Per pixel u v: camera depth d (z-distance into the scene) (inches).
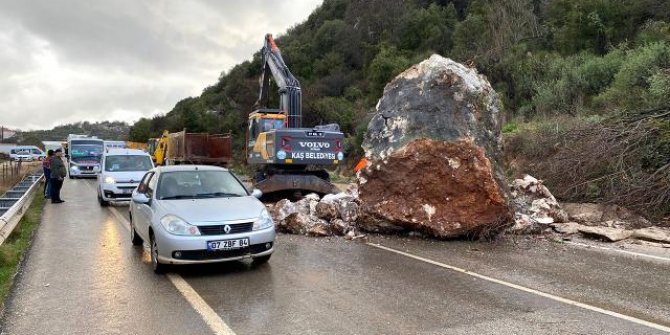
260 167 650.8
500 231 379.2
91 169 1130.0
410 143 391.9
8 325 200.1
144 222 306.5
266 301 227.0
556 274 276.4
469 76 420.8
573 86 900.6
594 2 1218.6
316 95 1828.2
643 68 728.3
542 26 1391.5
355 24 2394.2
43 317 208.8
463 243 368.5
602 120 517.3
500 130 418.3
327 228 396.8
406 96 418.3
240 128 1910.7
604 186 454.9
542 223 398.9
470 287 249.4
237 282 259.0
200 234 264.1
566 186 482.9
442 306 219.5
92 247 351.9
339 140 585.9
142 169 631.8
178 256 262.8
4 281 260.8
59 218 496.7
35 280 264.2
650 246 353.4
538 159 563.8
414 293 238.8
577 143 504.4
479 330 191.2
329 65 2174.0
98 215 521.3
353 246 355.3
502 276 271.4
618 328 194.7
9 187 815.1
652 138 456.1
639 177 438.9
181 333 189.6
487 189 372.5
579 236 388.5
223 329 193.0
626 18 1182.9
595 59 961.5
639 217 418.3
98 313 213.2
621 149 456.1
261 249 280.1
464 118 399.5
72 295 238.4
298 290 243.9
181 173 327.6
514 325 196.7
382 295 235.5
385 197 392.8
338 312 211.6
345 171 1087.6
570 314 210.1
